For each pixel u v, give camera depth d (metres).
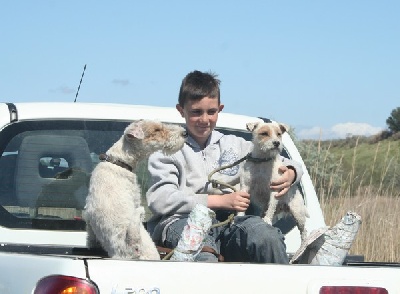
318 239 3.98
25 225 4.27
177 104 4.56
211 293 3.06
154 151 4.00
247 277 3.11
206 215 3.68
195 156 4.42
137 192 3.92
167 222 4.13
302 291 3.17
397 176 11.86
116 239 3.68
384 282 3.25
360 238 9.05
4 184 4.32
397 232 9.35
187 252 3.64
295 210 4.82
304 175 5.08
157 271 3.01
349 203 9.56
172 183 4.23
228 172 4.74
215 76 4.53
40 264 3.08
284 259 3.85
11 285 3.18
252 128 5.02
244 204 4.08
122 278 2.97
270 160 4.91
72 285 2.92
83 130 4.56
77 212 4.37
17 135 4.42
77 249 3.89
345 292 3.20
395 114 36.56
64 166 4.45
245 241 3.92
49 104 4.64
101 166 3.87
